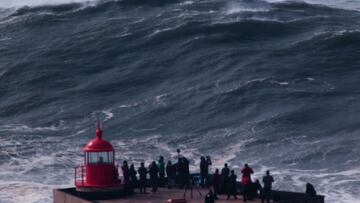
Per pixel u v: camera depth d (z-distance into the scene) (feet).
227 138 534.37
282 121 558.56
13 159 497.05
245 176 325.21
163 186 365.61
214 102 609.01
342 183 428.56
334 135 529.45
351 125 544.62
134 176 351.46
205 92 631.15
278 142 518.78
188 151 510.17
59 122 597.11
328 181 433.48
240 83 638.94
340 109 576.61
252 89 625.41
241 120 570.46
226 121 571.28
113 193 335.67
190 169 461.78
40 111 627.46
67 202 329.31
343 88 621.72
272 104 595.06
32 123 598.75
